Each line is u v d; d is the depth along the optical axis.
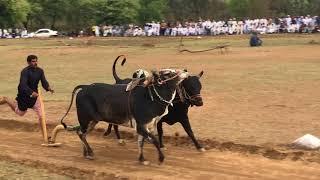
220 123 15.84
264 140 13.49
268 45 49.66
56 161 12.54
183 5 106.06
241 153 12.67
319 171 11.14
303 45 47.56
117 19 90.19
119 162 12.35
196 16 103.81
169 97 11.85
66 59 39.56
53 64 35.84
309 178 10.74
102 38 72.38
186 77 12.17
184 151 13.11
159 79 11.80
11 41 66.75
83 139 12.73
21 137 15.39
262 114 16.95
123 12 89.69
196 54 40.97
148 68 31.33
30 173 11.47
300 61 33.09
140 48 49.19
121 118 12.24
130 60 37.00
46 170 11.77
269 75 26.69
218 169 11.52
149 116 11.77
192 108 18.38
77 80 27.05
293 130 14.52
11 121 17.19
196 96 12.36
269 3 94.94
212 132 14.64
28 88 13.83
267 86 23.00
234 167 11.63
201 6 105.00
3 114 18.61
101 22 90.88
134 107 11.84
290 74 26.72
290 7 95.44
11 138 15.29
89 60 38.22
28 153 13.41
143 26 88.81
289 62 32.66
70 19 92.81
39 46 54.47
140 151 12.06
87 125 12.72
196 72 28.83
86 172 11.49
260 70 28.98
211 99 20.09
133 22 91.81
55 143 14.14
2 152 13.51
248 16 92.38
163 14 100.56
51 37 78.88
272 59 35.09
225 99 20.00
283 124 15.35
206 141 13.64
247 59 35.78
